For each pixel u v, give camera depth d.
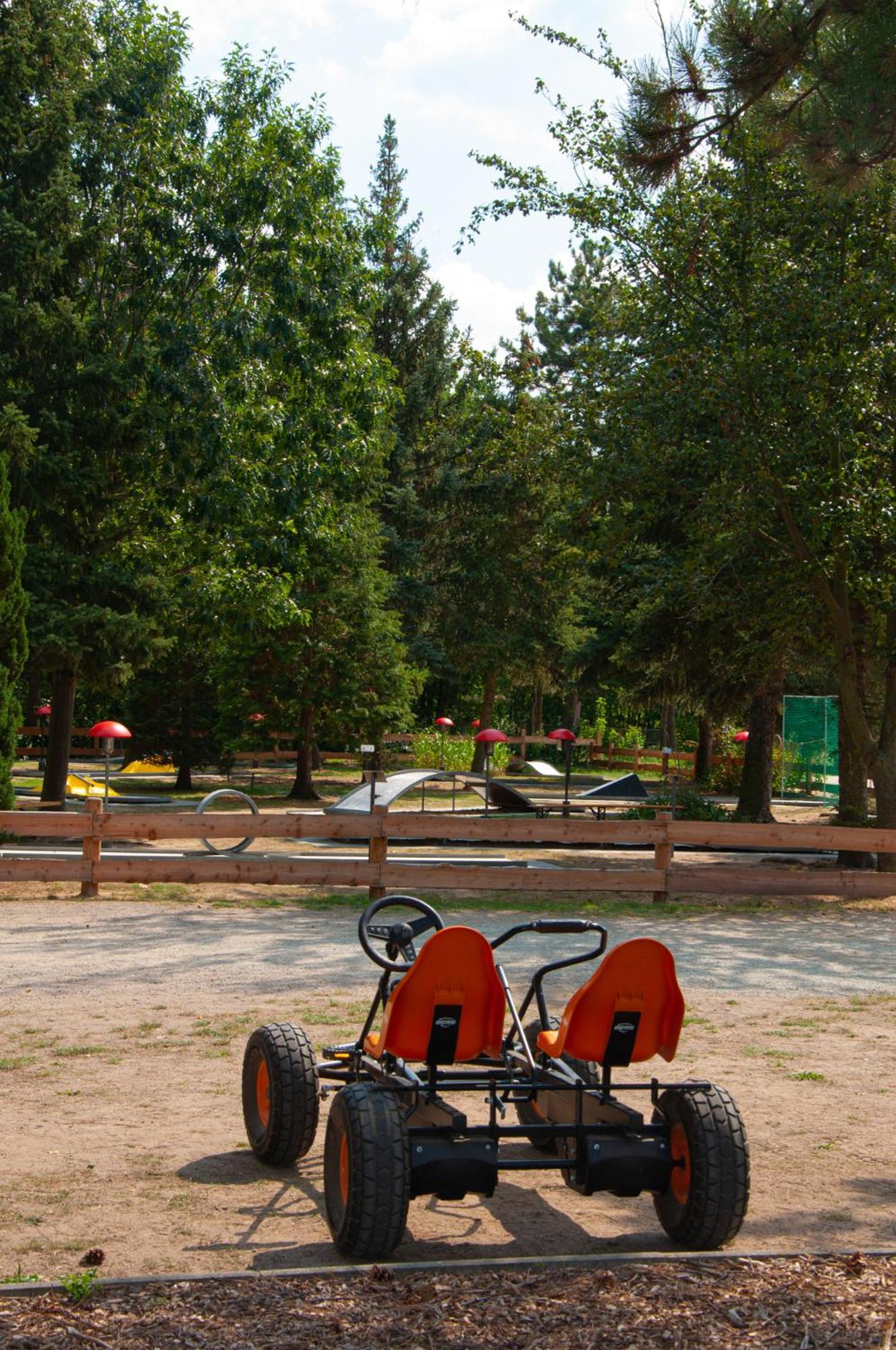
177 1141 6.29
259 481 26.34
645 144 8.70
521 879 15.57
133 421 24.06
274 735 34.06
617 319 19.88
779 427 17.70
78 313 23.98
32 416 22.92
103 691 24.59
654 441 18.20
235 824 15.05
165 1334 3.92
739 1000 10.18
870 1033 9.05
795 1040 8.80
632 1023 5.16
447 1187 4.87
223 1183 5.70
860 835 16.44
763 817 29.42
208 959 11.27
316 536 27.23
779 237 18.33
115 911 14.23
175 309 25.67
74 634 22.09
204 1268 4.64
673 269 18.23
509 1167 4.95
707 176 18.03
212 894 15.74
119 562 25.00
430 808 29.28
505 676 52.41
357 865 15.27
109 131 25.19
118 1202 5.38
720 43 8.09
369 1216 4.65
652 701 34.59
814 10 7.88
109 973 10.55
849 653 19.34
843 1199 5.59
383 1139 4.74
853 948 13.11
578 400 19.66
